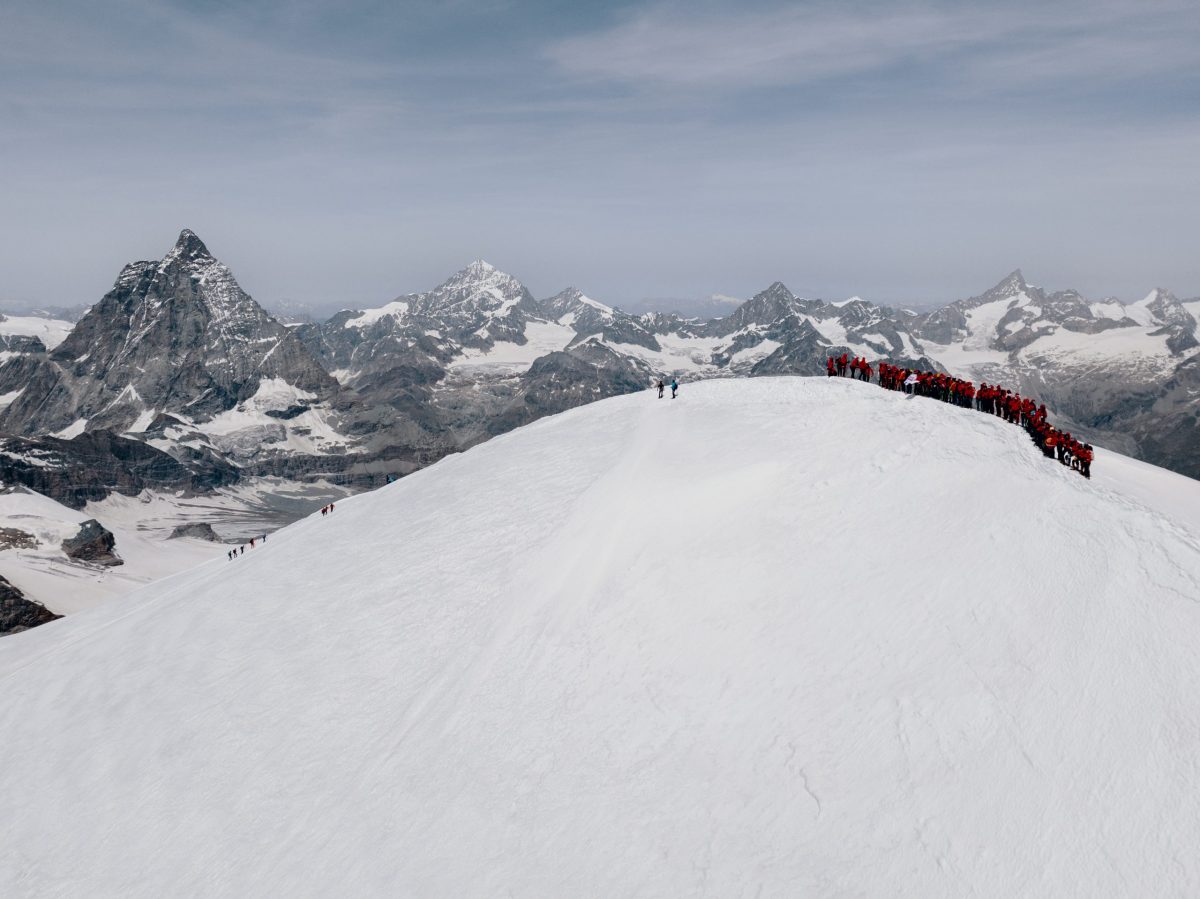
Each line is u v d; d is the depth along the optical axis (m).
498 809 28.64
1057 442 39.72
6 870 35.81
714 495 40.66
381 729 35.88
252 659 45.94
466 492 59.31
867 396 49.06
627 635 34.19
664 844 24.89
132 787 38.47
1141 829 21.48
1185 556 28.22
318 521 75.38
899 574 31.20
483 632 39.59
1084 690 24.86
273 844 31.75
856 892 21.95
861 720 26.20
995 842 22.09
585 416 71.62
